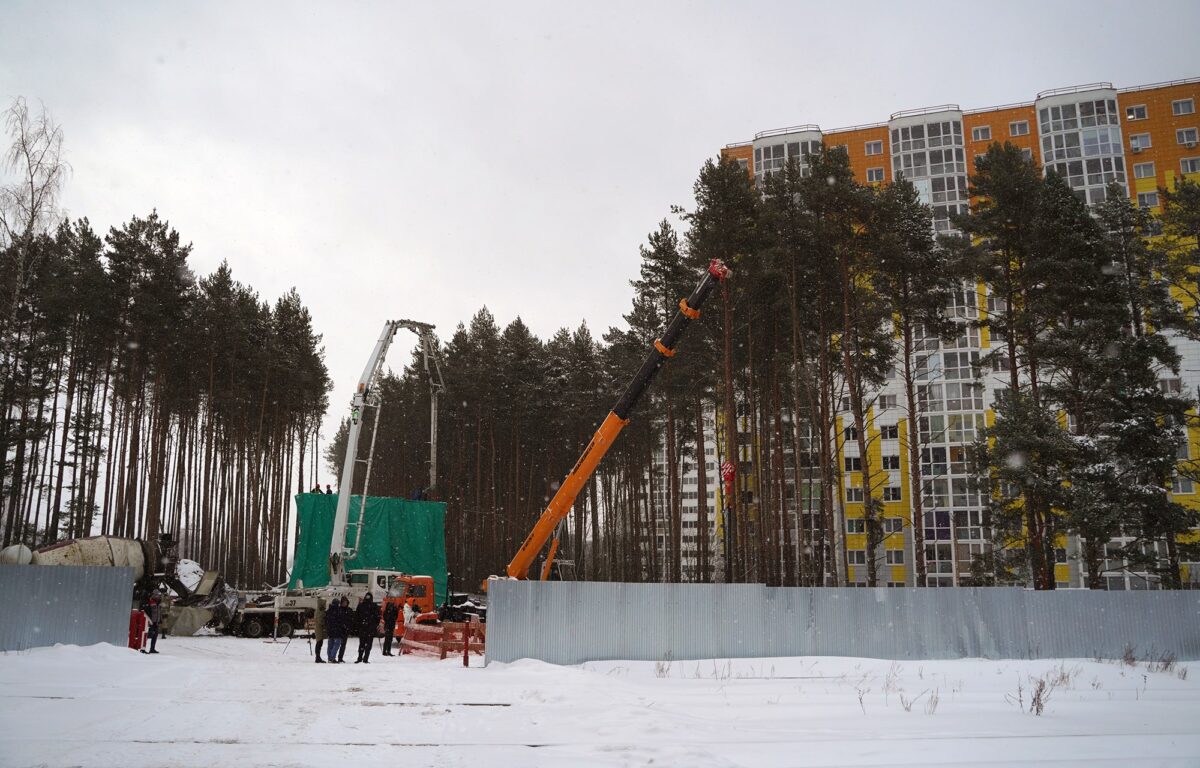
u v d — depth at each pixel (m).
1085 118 76.62
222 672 17.98
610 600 23.33
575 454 63.03
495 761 9.18
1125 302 38.56
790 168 39.50
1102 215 40.88
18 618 21.48
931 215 39.72
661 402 54.03
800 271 39.56
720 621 24.20
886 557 70.50
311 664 21.27
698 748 9.97
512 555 58.50
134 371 45.59
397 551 39.62
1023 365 38.38
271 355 56.12
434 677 17.97
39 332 44.56
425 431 68.31
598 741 10.52
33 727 10.75
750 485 57.88
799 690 17.80
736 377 46.66
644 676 20.55
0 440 39.25
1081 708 15.36
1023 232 37.31
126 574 22.69
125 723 11.20
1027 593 26.20
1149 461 33.69
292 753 9.47
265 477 59.34
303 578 37.94
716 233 37.81
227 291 53.66
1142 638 26.56
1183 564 42.56
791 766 9.23
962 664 23.95
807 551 53.97
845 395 55.19
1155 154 74.62
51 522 44.97
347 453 35.66
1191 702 16.42
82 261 45.84
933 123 80.44
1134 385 35.28
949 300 40.19
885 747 10.55
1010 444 33.12
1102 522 31.44
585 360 59.81
